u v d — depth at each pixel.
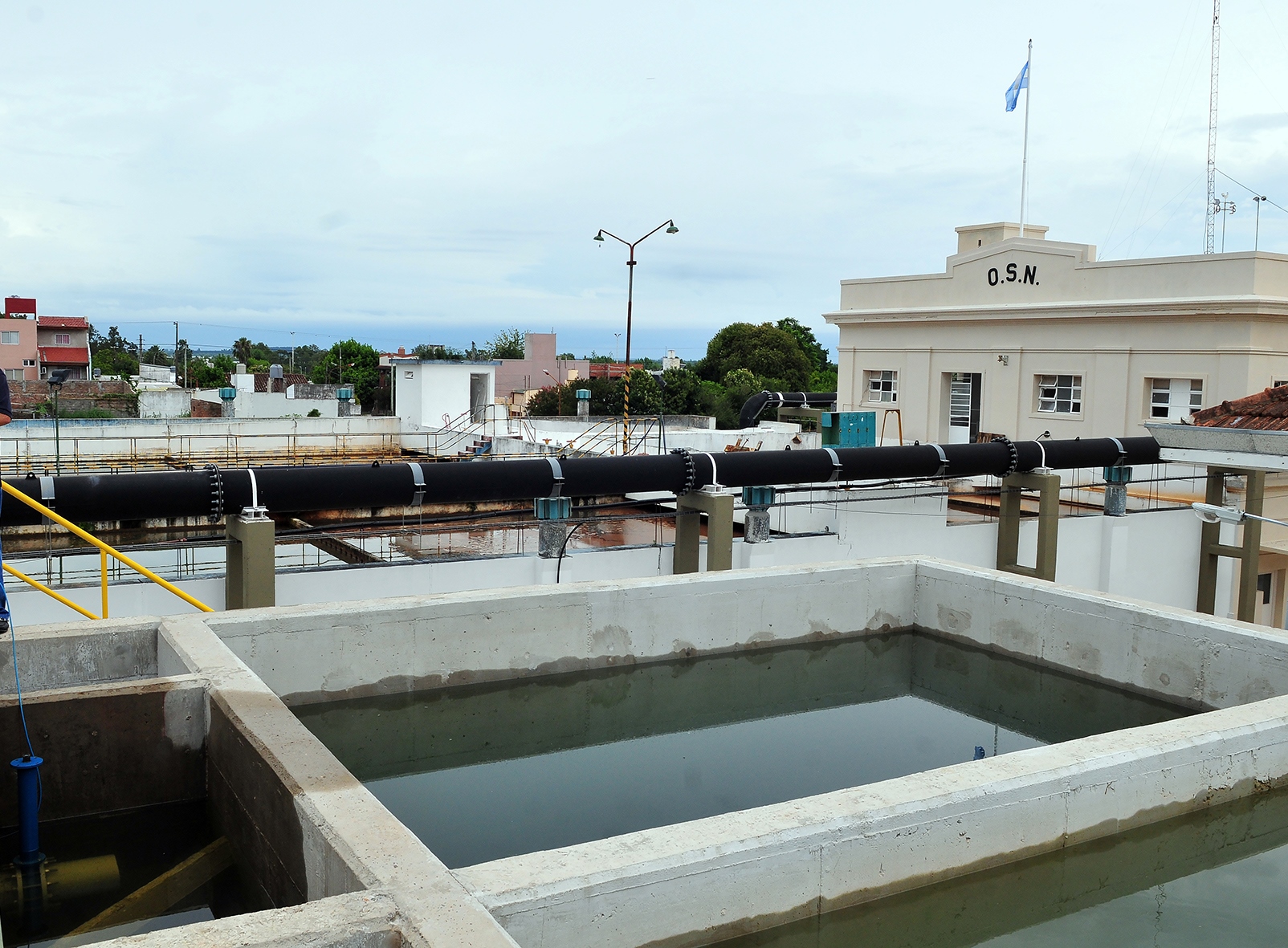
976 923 5.67
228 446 33.03
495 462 14.35
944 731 10.53
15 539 20.02
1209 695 9.91
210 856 6.54
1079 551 19.73
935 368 28.47
